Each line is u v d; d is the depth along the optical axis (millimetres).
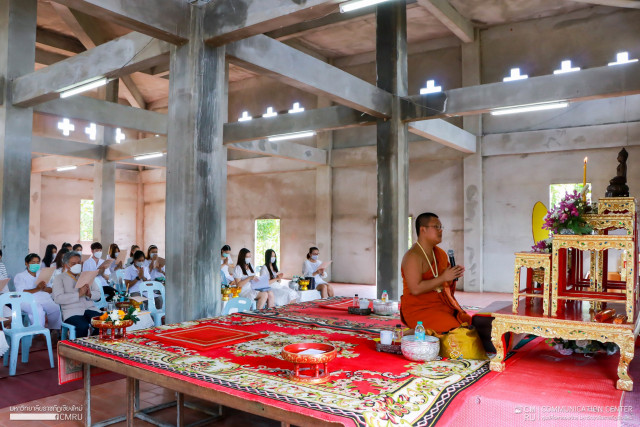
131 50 6770
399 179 9438
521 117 12695
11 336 5430
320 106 15703
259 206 17781
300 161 15172
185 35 5855
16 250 8930
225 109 13297
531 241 12531
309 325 5031
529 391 2986
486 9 11914
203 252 5863
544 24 12391
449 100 8961
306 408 2576
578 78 7887
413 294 3918
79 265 6375
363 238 15312
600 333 3123
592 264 4066
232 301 6234
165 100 18906
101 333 4285
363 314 5773
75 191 19000
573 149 11898
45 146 13836
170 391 4805
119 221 20297
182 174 5902
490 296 12211
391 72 9555
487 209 13172
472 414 2873
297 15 5242
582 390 3016
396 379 3115
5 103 8805
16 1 8984
